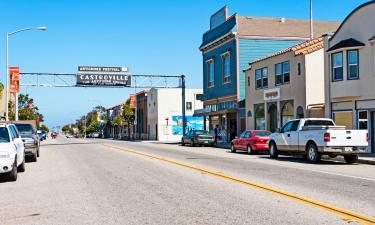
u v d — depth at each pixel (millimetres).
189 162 20281
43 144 53406
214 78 46250
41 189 12297
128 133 92500
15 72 41219
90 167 18516
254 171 16016
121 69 51656
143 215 8422
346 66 25375
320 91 29734
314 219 7781
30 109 82125
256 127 36531
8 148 14102
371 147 24469
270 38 41750
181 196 10500
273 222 7602
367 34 24469
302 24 43562
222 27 44281
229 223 7598
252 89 36938
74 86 51062
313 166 18359
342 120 26250
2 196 11266
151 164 19344
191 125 70375
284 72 32375
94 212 8820
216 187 11867
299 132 21188
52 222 8023
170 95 71312
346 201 9539
